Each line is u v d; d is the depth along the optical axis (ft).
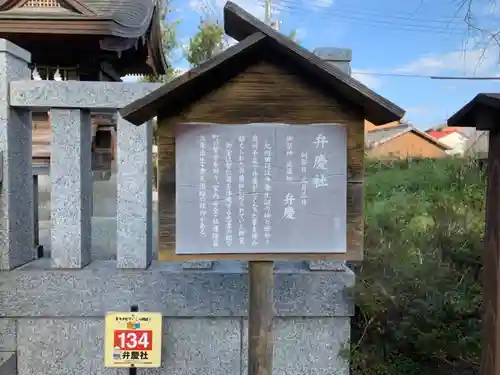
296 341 9.57
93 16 26.76
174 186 6.59
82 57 32.45
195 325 9.52
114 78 40.60
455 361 9.91
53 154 9.31
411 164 23.18
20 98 9.19
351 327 10.55
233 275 9.42
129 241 9.43
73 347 9.43
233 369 9.57
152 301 9.40
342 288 9.49
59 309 9.33
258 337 6.98
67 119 9.29
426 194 14.92
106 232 15.66
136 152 9.34
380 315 10.05
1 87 9.08
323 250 6.67
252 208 6.63
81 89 9.21
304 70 6.50
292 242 6.66
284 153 6.60
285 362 9.57
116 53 32.50
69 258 9.41
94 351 9.44
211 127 6.55
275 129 6.59
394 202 14.39
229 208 6.62
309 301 9.46
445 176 16.88
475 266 10.60
